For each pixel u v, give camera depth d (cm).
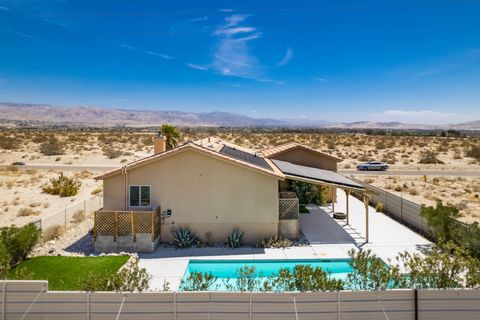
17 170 4022
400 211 2156
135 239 1588
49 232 1728
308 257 1530
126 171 1678
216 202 1708
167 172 1698
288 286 945
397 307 876
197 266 1480
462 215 2270
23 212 2241
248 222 1716
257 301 864
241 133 12225
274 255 1560
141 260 1497
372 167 4691
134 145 7338
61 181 2980
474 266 977
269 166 1931
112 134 10419
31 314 877
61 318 876
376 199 2545
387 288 962
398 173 4394
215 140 2667
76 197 2780
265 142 8069
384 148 7269
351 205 2584
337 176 2156
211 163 1700
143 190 1705
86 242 1706
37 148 6388
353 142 8419
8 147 6312
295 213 1759
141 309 868
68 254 1549
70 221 1962
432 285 954
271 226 1722
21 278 1135
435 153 6394
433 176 4100
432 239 1758
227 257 1538
